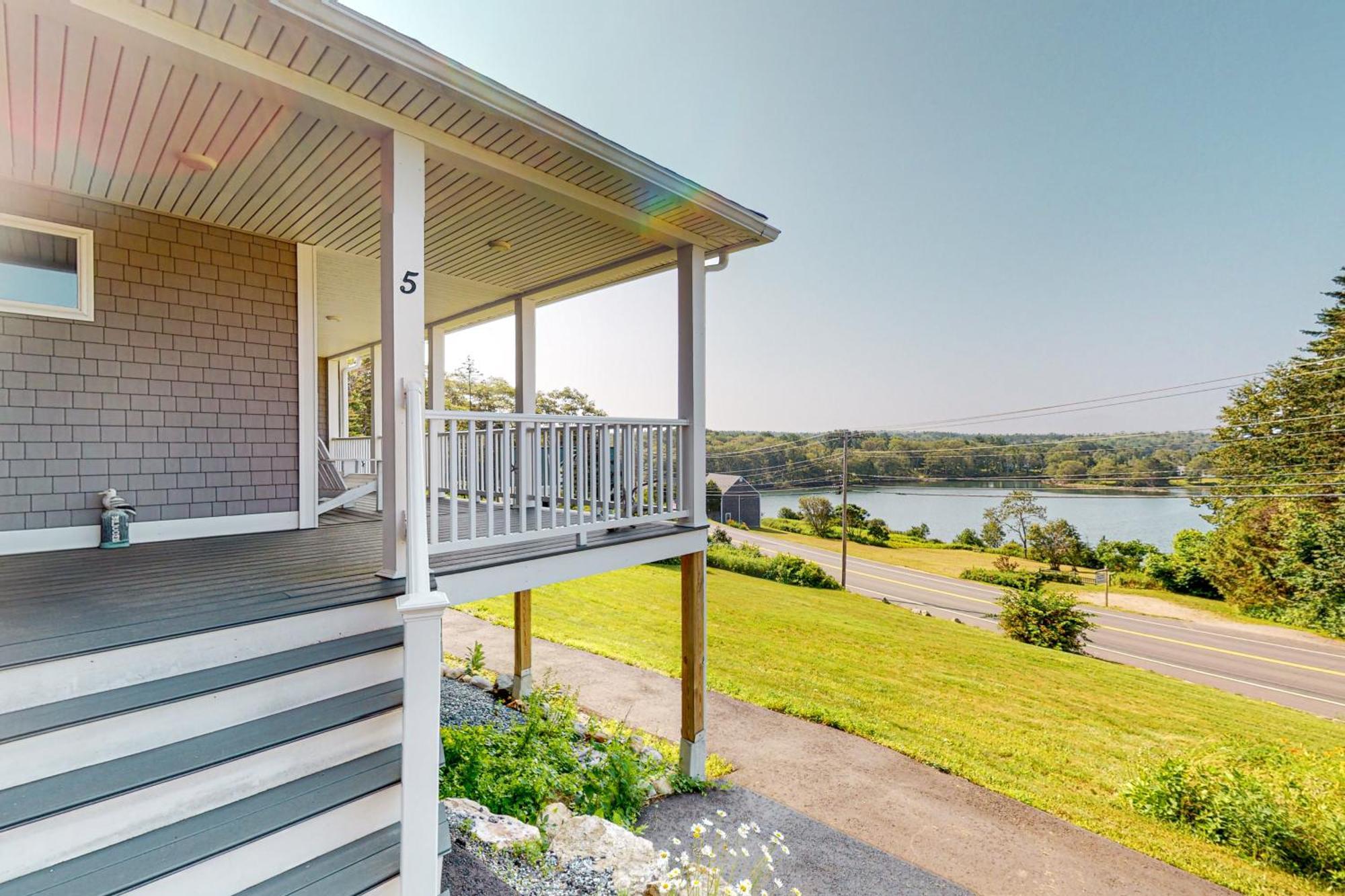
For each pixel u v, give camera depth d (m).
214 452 4.19
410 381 2.64
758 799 4.73
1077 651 13.65
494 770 3.65
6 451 3.44
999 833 4.79
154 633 1.89
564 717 4.67
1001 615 14.95
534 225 4.35
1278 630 15.73
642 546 4.06
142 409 3.89
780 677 9.39
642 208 3.89
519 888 2.58
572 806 3.76
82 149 3.03
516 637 6.35
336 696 2.11
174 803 1.58
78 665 1.71
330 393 11.08
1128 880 4.30
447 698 6.32
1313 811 4.73
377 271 5.65
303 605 2.26
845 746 6.37
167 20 2.04
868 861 4.00
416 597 1.68
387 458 2.74
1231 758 6.04
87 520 3.68
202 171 3.28
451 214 4.13
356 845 1.78
